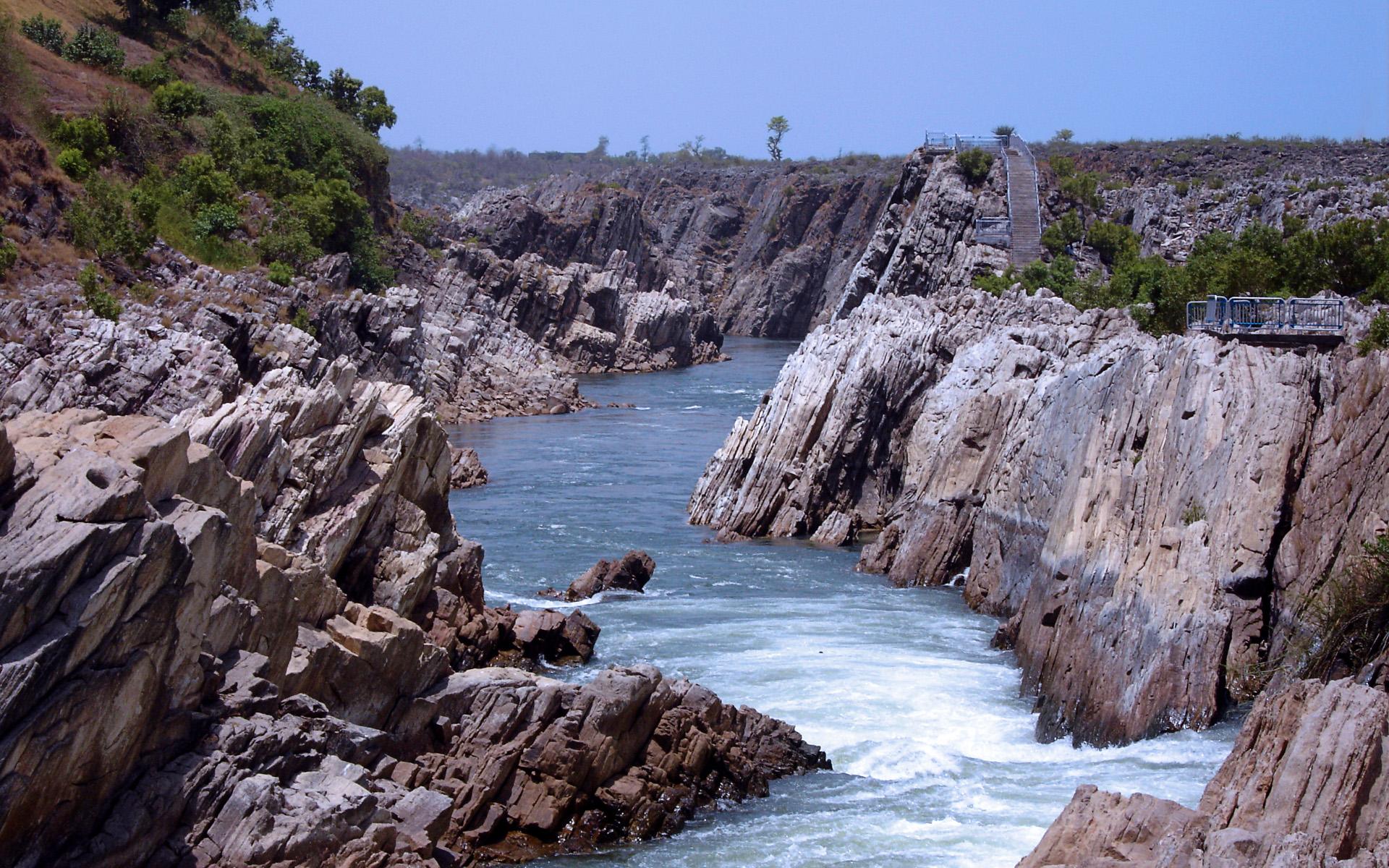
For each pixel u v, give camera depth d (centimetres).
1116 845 1981
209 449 2647
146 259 6550
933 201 11781
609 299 15025
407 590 3459
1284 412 3478
